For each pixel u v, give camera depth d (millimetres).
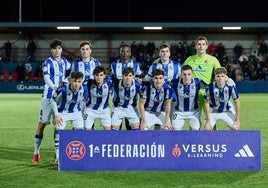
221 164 7227
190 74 8359
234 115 8727
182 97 8523
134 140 7180
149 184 6449
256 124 13406
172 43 33406
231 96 8469
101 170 7172
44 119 8102
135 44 32094
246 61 31109
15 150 9203
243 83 29750
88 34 33500
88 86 8258
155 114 8594
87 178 6750
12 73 30641
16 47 33406
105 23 31750
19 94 28406
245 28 32312
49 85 8133
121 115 8602
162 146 7195
